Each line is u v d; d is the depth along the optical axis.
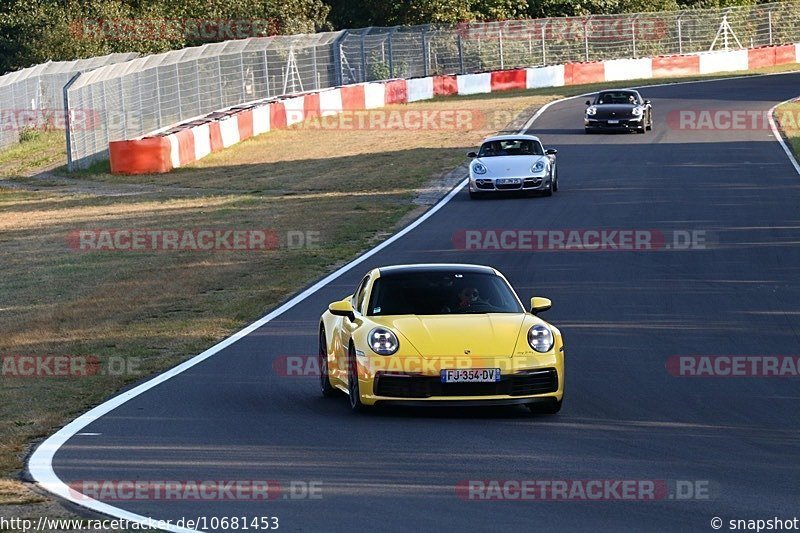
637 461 30.22
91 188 127.94
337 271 69.81
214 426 35.53
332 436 33.88
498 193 102.69
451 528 24.31
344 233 85.69
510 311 39.53
